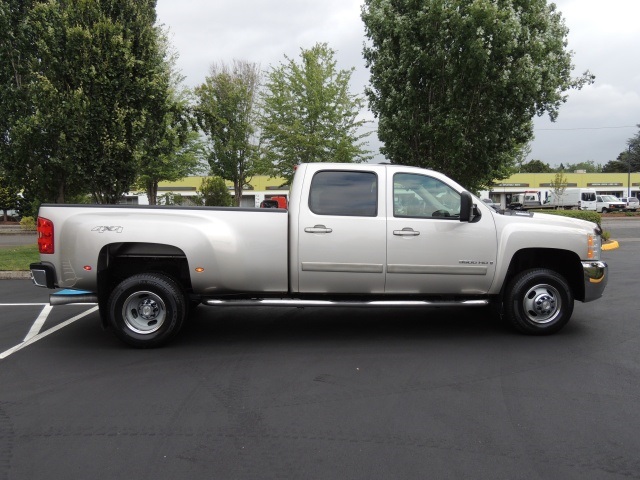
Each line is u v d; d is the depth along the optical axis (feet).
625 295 29.25
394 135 47.21
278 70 82.64
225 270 19.54
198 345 20.35
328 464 11.18
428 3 41.75
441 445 11.98
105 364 18.11
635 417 13.38
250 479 10.62
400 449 11.82
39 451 11.85
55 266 19.38
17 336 21.93
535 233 20.26
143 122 39.09
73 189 48.06
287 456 11.54
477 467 11.00
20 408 14.34
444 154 45.50
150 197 92.02
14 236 88.22
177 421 13.41
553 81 43.09
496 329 22.25
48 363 18.28
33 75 40.50
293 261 19.75
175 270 21.20
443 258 19.93
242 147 88.43
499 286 20.45
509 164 86.33
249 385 15.93
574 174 231.50
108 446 12.07
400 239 19.76
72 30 36.58
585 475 10.66
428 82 44.21
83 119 37.70
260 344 20.40
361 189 20.11
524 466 11.02
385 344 20.24
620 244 62.39
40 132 40.52
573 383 15.81
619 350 19.08
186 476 10.75
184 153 87.71
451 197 20.36
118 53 37.78
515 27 40.09
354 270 19.77
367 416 13.60
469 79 41.88
